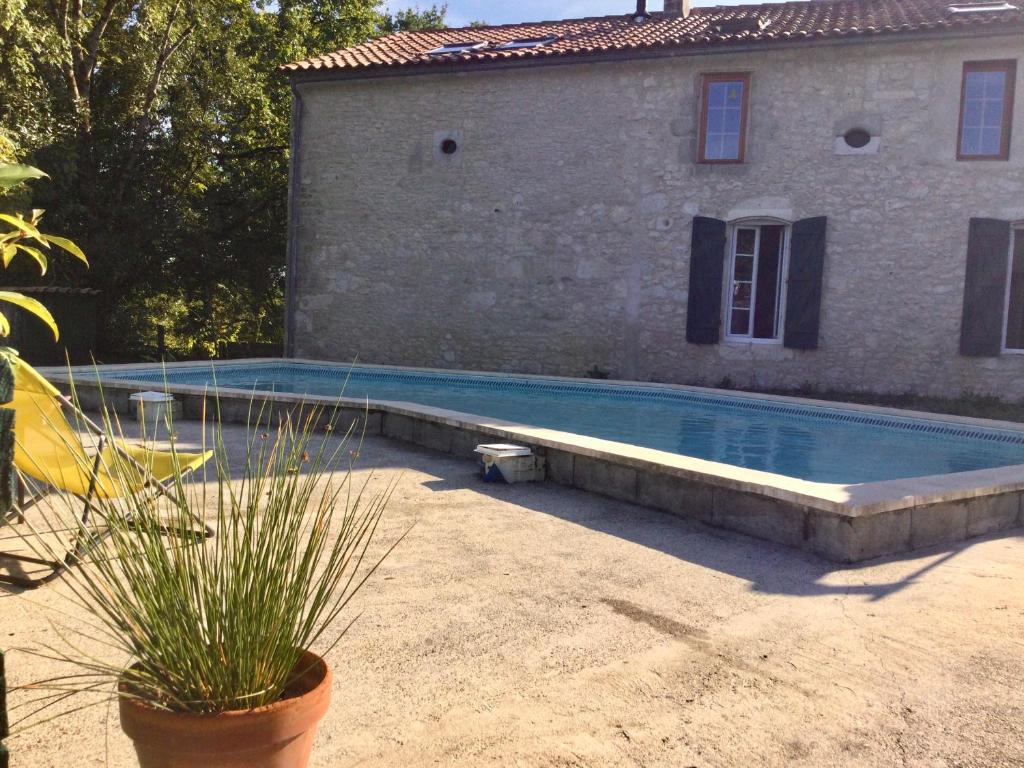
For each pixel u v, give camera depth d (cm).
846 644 306
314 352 1503
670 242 1290
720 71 1250
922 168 1173
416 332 1441
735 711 254
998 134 1153
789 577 382
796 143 1223
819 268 1209
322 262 1491
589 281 1338
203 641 171
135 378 1078
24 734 227
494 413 1000
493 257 1391
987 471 508
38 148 1360
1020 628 325
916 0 1362
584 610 335
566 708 254
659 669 282
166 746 160
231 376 1235
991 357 1159
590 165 1329
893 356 1197
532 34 1530
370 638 302
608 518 486
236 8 1811
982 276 1149
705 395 1060
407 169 1434
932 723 249
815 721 249
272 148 1936
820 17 1318
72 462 346
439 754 226
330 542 414
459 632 310
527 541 432
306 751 174
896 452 791
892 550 424
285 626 181
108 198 1578
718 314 1265
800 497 425
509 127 1372
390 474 590
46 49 1341
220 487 190
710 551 422
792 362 1242
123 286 1706
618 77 1305
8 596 326
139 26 1562
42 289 1351
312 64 1451
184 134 1647
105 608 177
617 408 1062
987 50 1138
